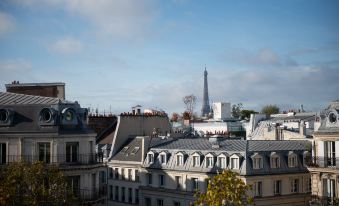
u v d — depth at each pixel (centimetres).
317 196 6191
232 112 18600
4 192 4697
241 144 7700
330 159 6091
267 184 7312
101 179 9462
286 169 7562
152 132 9806
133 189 8838
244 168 7169
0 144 5975
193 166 7862
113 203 9281
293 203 7550
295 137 9125
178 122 15875
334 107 6381
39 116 6097
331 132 6022
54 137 6041
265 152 7456
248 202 4538
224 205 4472
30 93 7800
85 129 6319
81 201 5850
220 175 4519
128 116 9556
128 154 9081
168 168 8181
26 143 6016
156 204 8381
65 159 6106
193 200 7706
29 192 5028
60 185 5191
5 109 6072
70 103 6341
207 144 8112
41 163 5222
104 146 9625
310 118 10288
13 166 5166
